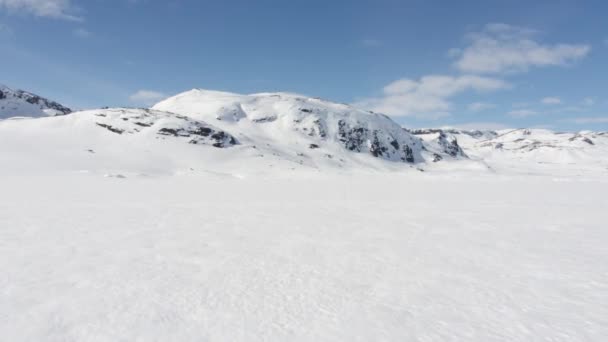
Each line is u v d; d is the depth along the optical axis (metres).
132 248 12.47
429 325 6.90
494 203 28.66
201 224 17.55
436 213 22.45
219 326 6.72
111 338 6.25
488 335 6.53
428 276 9.81
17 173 74.25
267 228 16.69
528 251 12.65
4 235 14.31
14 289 8.44
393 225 17.89
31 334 6.38
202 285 8.86
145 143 140.75
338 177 95.44
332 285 9.01
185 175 94.12
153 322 6.86
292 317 7.16
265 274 9.79
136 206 24.41
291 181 69.69
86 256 11.36
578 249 13.00
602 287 9.03
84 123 150.50
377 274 9.93
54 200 27.48
